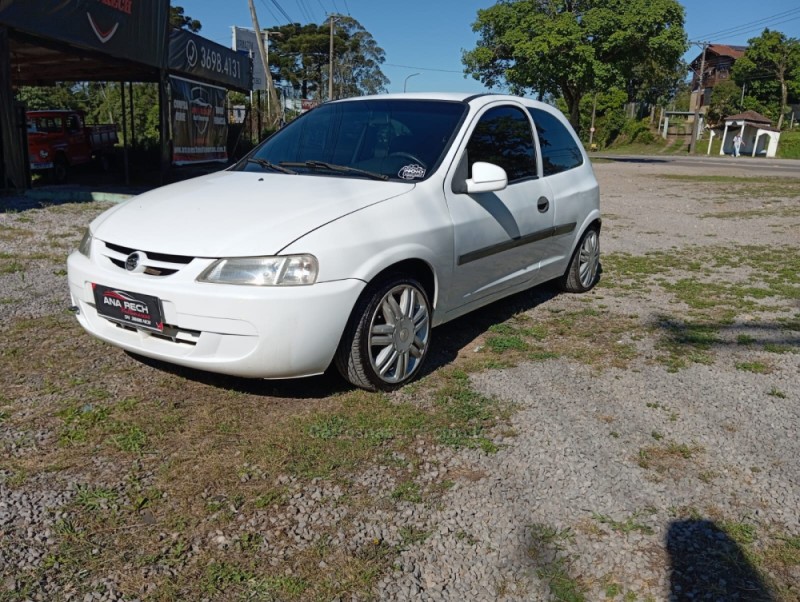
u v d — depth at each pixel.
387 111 4.70
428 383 3.98
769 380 4.17
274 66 72.69
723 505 2.84
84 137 17.80
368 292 3.58
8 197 11.49
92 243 3.71
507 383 4.03
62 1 11.98
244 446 3.17
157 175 18.84
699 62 71.31
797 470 3.13
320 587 2.31
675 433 3.45
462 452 3.20
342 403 3.64
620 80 30.80
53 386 3.75
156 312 3.31
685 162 37.59
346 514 2.71
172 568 2.38
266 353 3.25
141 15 14.38
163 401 3.61
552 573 2.42
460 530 2.64
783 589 2.37
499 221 4.48
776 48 63.66
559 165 5.50
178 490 2.82
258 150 4.89
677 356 4.56
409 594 2.30
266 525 2.62
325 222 3.43
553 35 29.17
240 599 2.25
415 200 3.88
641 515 2.76
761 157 53.09
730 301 5.97
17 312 5.01
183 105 17.62
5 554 2.41
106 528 2.57
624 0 29.77
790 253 8.38
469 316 5.37
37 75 18.50
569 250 5.67
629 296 6.11
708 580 2.40
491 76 33.59
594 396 3.88
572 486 2.95
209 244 3.30
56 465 2.97
